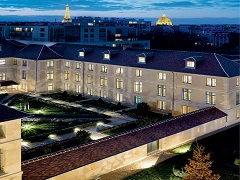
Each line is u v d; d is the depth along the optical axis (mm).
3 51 92438
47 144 51906
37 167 36344
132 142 46062
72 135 57719
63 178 37656
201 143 54188
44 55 89188
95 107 76812
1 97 83438
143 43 153750
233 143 54312
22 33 176625
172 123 53688
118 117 69312
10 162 31422
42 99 81688
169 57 74250
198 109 67188
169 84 71062
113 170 43594
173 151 50469
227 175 42656
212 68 66250
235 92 65875
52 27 172875
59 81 92312
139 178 41656
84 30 172500
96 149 42250
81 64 86688
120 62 79188
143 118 64750
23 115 31891
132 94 77375
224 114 63625
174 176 41062
